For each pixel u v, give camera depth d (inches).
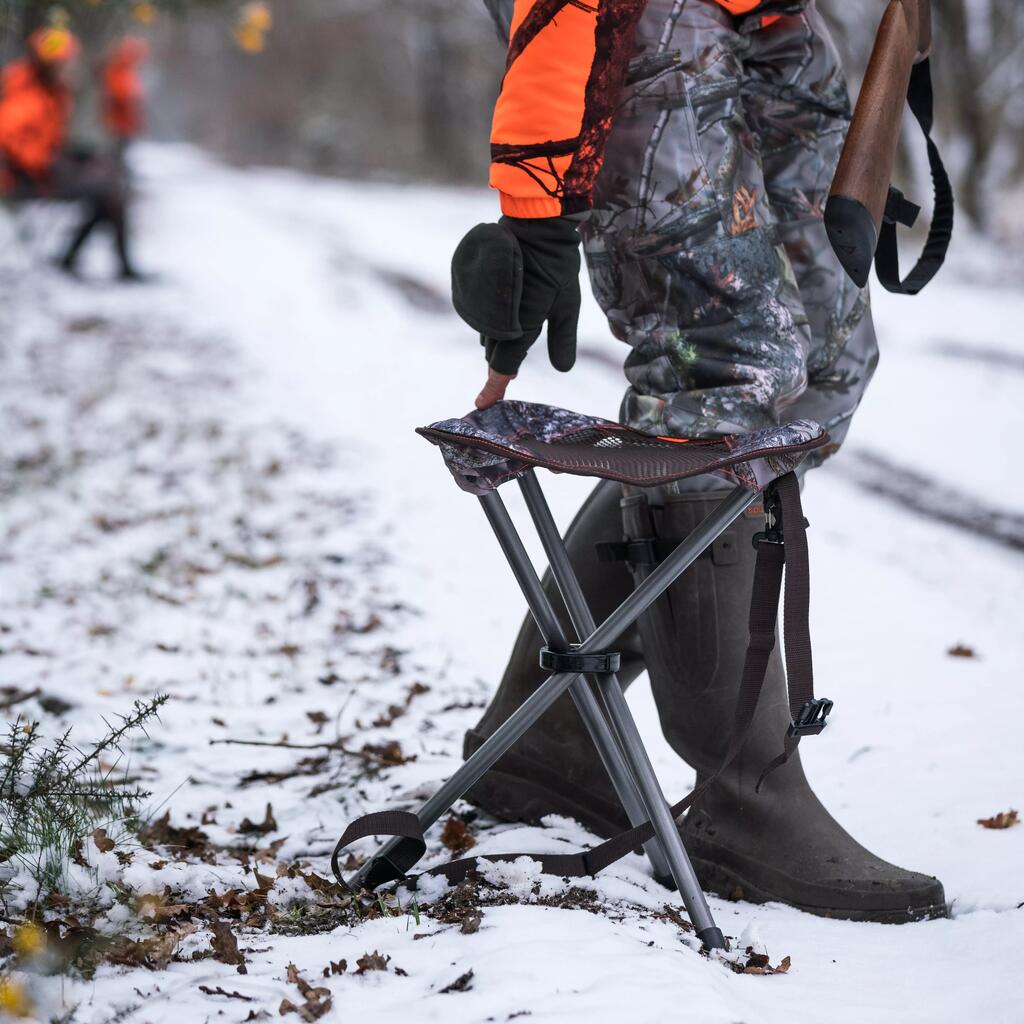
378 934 89.7
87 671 176.7
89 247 715.4
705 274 94.0
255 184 1316.4
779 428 87.0
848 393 111.9
